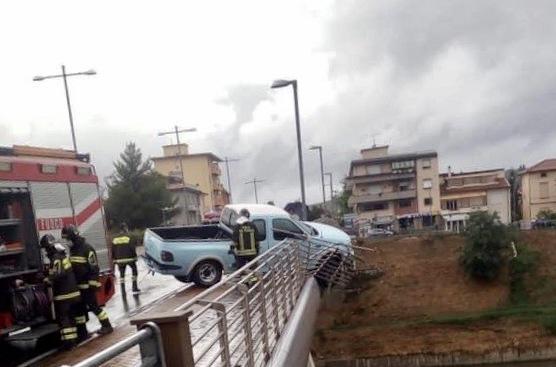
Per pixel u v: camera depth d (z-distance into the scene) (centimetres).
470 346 2470
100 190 1025
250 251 1130
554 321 2498
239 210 1364
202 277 1277
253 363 636
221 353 543
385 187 6725
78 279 855
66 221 904
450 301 2806
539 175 6644
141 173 4512
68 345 798
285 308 949
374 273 2916
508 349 2427
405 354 2464
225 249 1295
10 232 788
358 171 6788
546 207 6625
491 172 7000
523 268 2895
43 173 856
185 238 1423
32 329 800
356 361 2461
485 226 2919
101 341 848
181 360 400
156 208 4394
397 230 5000
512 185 7769
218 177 8750
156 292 1398
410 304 2791
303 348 916
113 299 1309
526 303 2742
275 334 818
